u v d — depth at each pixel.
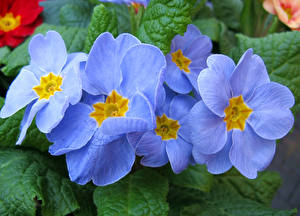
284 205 0.54
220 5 0.37
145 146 0.23
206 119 0.23
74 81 0.22
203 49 0.27
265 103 0.24
